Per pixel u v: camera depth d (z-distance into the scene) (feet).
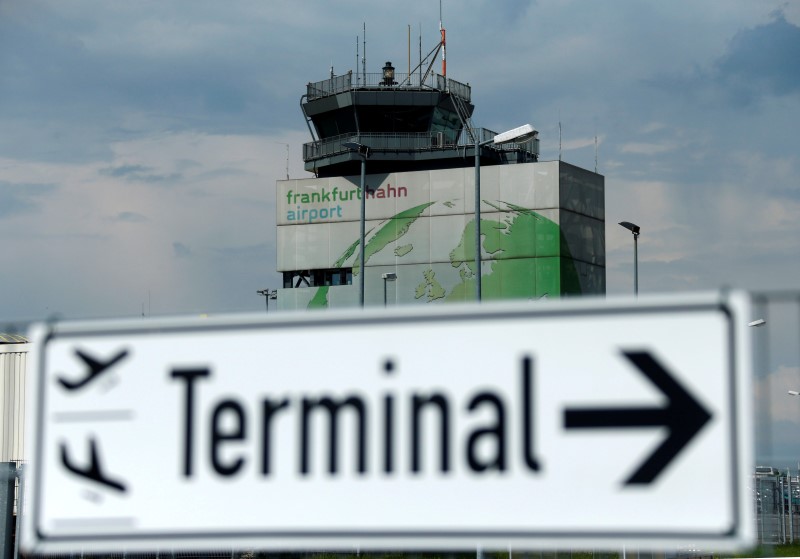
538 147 441.27
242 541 15.42
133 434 15.87
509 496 14.62
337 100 431.02
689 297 14.30
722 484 13.89
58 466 15.92
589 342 14.61
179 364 15.85
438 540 14.92
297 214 449.06
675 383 14.17
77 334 16.11
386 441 15.16
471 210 426.51
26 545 15.80
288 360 15.61
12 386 124.06
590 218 435.94
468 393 14.94
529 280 418.10
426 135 431.43
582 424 14.51
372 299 435.94
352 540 14.90
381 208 437.99
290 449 15.43
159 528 15.61
